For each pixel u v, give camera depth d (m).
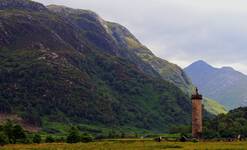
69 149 174.75
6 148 184.25
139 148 177.00
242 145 192.38
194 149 167.38
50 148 182.00
